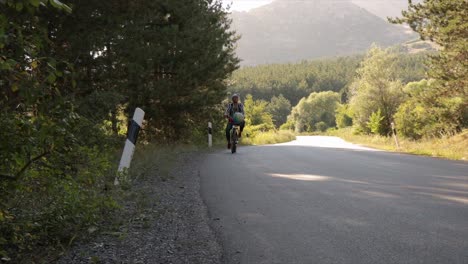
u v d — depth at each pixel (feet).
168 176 25.86
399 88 126.52
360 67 131.44
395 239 12.39
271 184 23.02
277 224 14.52
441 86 67.10
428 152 49.57
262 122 143.13
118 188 18.63
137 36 40.16
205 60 50.93
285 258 11.09
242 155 42.75
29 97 8.29
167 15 48.91
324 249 11.67
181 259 11.14
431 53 67.67
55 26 31.55
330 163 33.42
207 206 17.71
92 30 33.19
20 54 8.06
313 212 16.11
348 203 17.54
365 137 118.73
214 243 12.51
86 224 13.48
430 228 13.53
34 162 10.16
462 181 23.44
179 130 58.34
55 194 13.32
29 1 7.36
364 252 11.32
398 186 21.76
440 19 60.23
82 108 25.72
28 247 11.48
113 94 29.17
